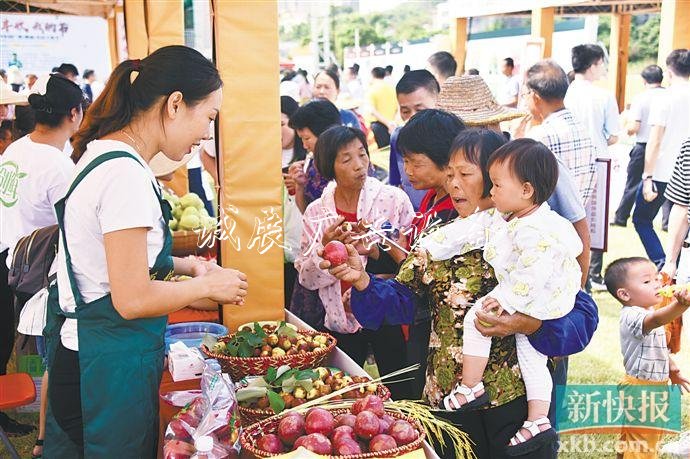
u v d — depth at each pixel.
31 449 4.02
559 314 2.11
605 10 10.03
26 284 3.18
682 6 6.12
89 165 1.85
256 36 2.80
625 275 3.34
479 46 9.98
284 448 1.85
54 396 2.00
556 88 4.13
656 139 6.46
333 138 3.21
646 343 3.33
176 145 1.99
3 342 4.16
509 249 2.17
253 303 2.93
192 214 3.88
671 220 3.95
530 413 2.25
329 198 3.33
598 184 3.72
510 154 2.17
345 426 1.82
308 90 11.39
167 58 1.93
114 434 1.89
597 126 6.18
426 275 2.35
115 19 6.71
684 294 2.92
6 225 3.54
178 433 1.89
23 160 3.51
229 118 2.82
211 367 2.11
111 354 1.88
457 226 2.32
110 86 1.94
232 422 1.90
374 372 4.60
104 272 1.88
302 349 2.53
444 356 2.31
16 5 6.44
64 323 1.99
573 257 2.19
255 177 2.87
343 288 3.23
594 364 5.15
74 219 1.86
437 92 4.35
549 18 7.84
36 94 3.51
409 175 2.80
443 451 2.36
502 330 2.12
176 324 2.92
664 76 6.38
